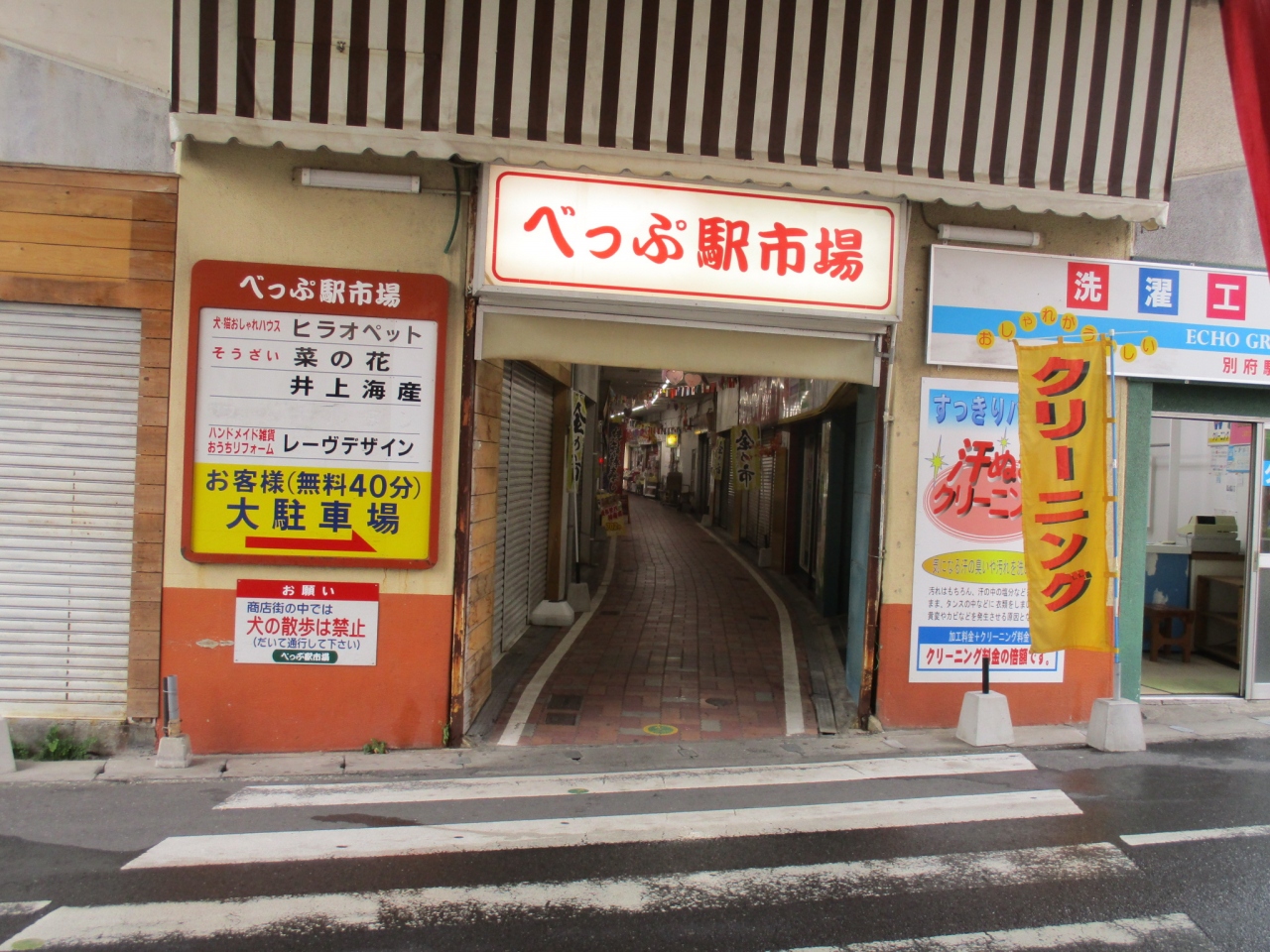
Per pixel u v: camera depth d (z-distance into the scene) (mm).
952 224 6438
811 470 13086
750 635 9602
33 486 5797
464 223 5969
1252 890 3898
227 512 5801
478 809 4824
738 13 5703
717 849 4305
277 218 5852
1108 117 5996
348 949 3342
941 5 5820
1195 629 8133
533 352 6051
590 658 8406
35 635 5832
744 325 6203
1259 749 6059
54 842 4328
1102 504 5750
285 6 5406
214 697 5863
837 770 5547
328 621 5914
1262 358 6797
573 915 3623
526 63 5582
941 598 6504
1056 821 4676
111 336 5805
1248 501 7398
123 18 5746
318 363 5832
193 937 3408
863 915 3645
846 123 5832
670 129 5707
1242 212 6816
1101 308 6582
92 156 5742
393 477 5902
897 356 6434
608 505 14297
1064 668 6645
